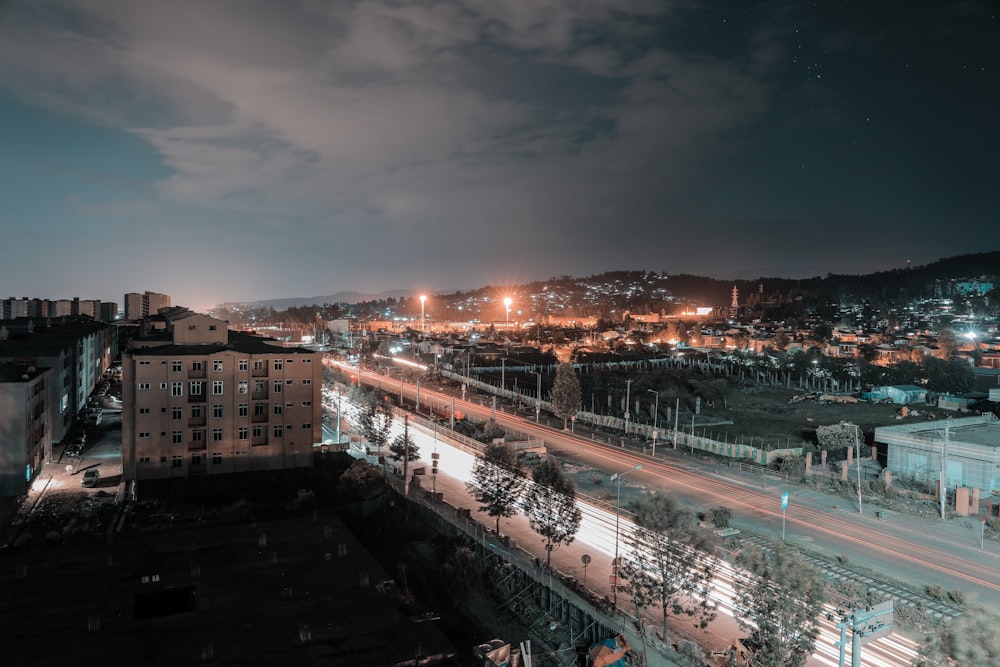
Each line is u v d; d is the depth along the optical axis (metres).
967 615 36.22
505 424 119.31
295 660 38.94
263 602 46.50
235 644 40.56
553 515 57.19
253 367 81.00
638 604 45.47
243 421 80.81
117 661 38.25
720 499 74.62
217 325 88.12
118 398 125.62
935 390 154.75
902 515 69.44
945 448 71.38
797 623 36.59
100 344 142.25
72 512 68.62
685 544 45.38
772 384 179.00
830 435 95.75
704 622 43.62
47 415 84.00
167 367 77.38
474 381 166.00
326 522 64.88
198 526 65.81
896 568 55.66
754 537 62.12
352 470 78.12
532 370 193.00
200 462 79.19
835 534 63.75
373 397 117.38
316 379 83.56
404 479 80.38
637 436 110.12
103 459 88.12
